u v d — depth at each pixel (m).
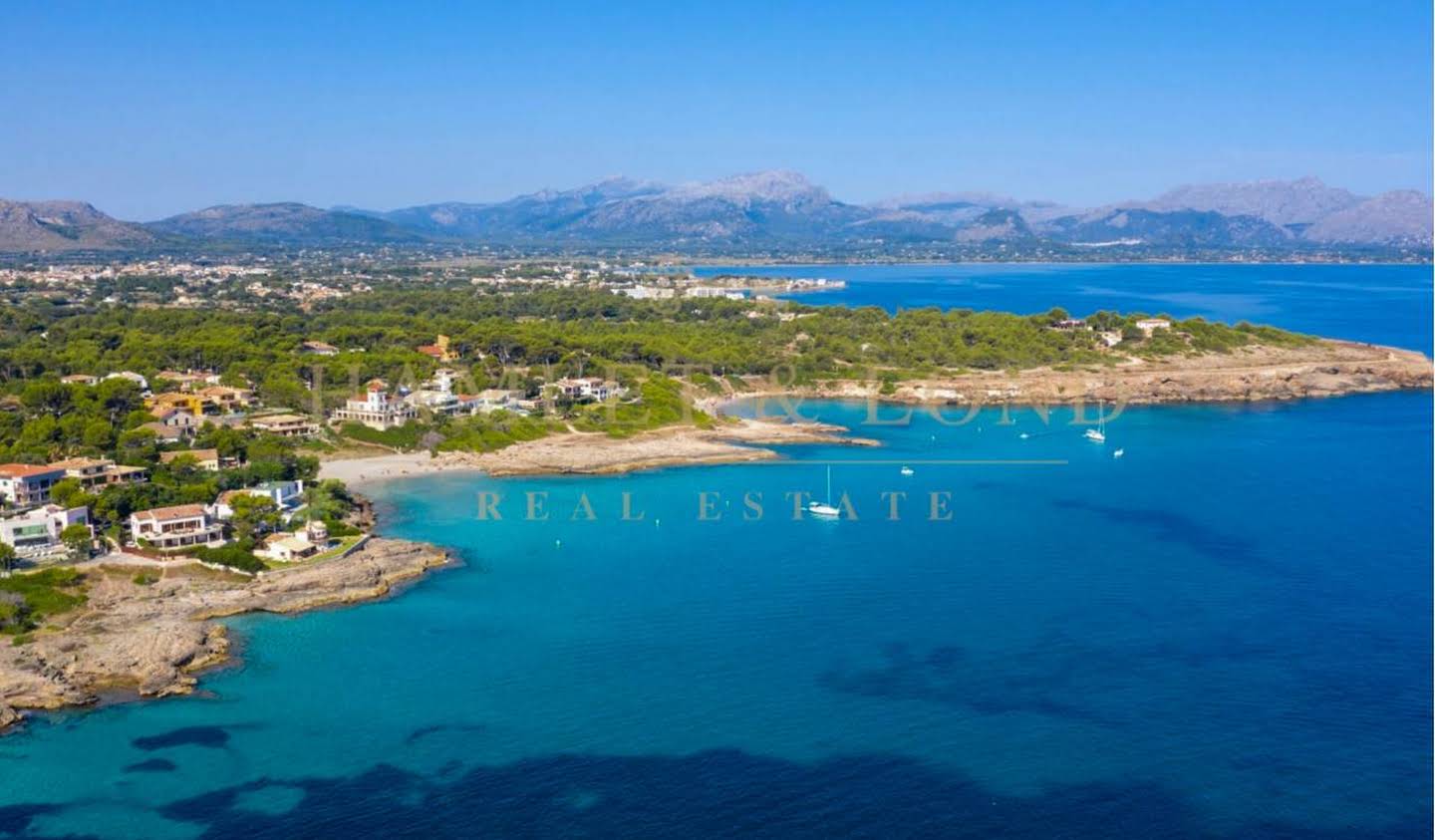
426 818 107.06
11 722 124.38
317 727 123.94
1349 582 165.75
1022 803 108.94
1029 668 137.00
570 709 127.44
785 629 149.62
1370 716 124.44
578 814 107.62
